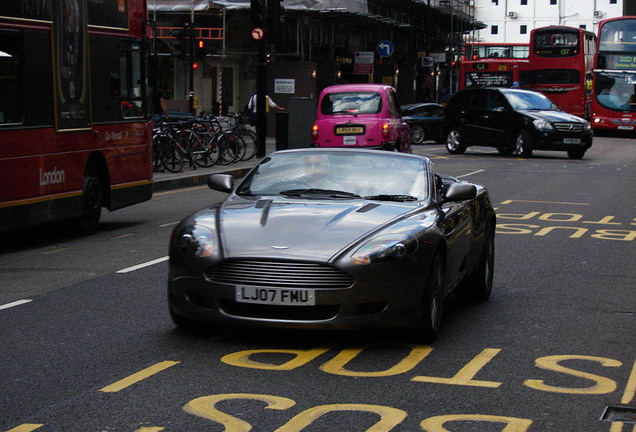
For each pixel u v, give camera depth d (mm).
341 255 6250
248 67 40750
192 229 6684
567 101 44562
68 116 12008
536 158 28578
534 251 11258
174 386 5535
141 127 14102
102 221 14312
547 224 13727
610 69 42531
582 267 10195
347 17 44094
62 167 11891
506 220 14133
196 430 4730
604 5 97250
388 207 7109
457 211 7645
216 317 6387
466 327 7332
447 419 4969
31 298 8266
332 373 5871
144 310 7730
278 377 5758
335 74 48188
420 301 6469
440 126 37500
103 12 12945
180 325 6879
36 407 5109
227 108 40906
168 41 38125
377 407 5160
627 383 5750
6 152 10766
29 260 10516
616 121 42500
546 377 5863
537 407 5223
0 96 10703
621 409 5223
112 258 10539
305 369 5957
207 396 5332
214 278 6391
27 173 11148
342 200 7336
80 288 8727
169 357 6227
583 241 12086
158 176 20172
